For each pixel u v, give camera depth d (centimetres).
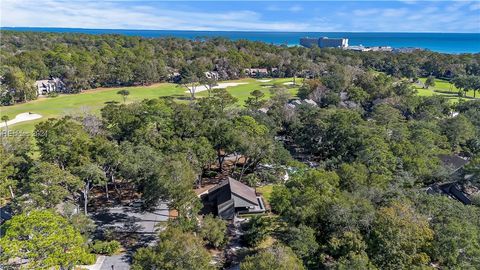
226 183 4619
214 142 5138
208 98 7700
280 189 3553
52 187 3325
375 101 9019
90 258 2783
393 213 2941
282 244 2853
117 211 4297
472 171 4500
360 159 4600
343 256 2759
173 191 3416
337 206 3025
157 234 3825
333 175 3772
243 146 4706
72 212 3397
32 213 2716
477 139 6103
